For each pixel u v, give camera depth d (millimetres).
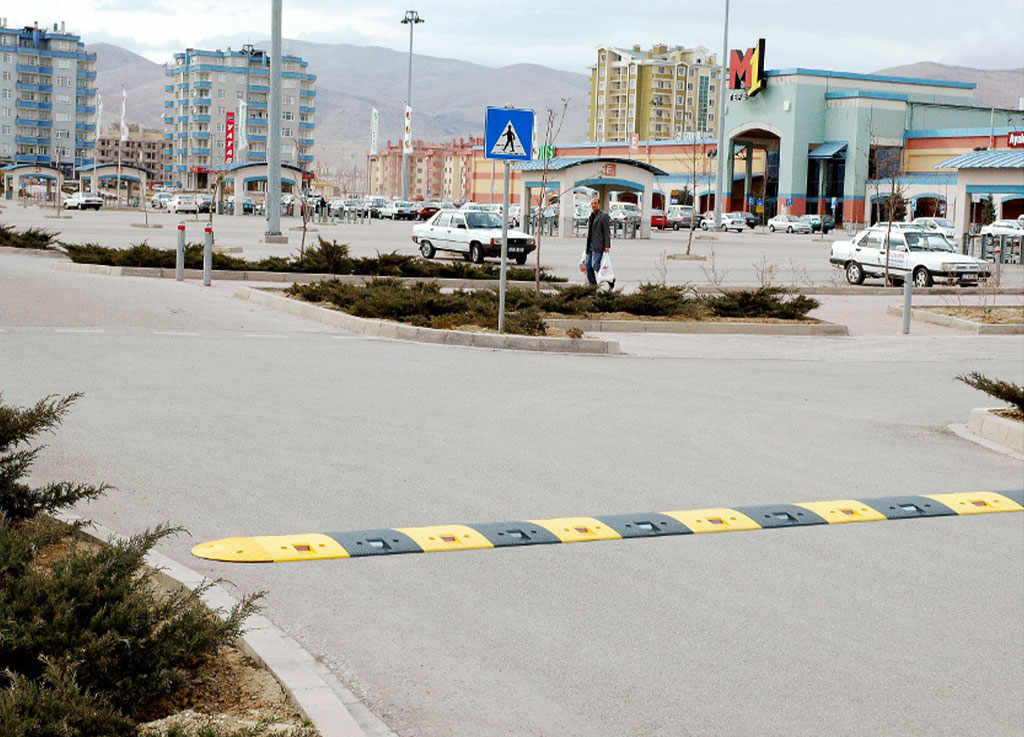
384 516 7574
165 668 4324
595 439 10227
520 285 28484
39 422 6164
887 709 4934
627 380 13812
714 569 6766
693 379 14180
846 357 17406
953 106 99438
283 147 197750
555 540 7191
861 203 95625
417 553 6859
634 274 36531
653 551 7070
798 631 5812
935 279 33750
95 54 185250
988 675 5340
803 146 97625
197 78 192375
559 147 121250
